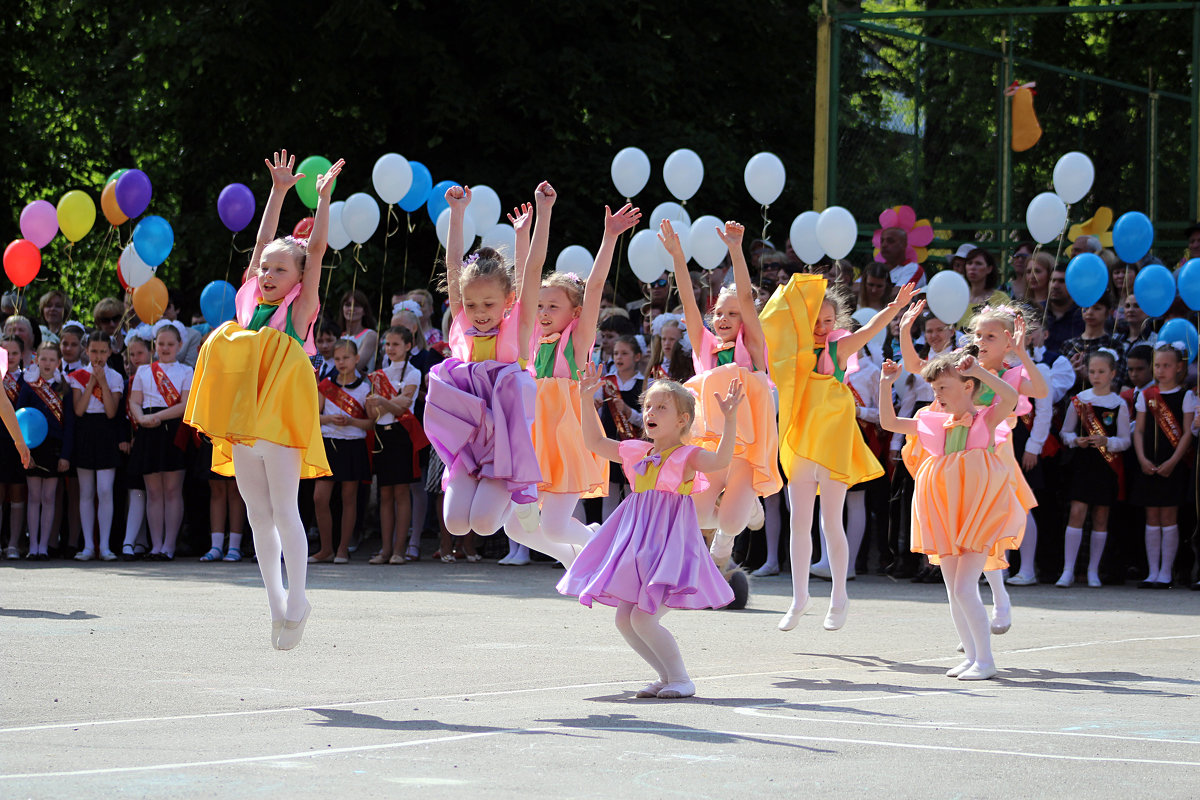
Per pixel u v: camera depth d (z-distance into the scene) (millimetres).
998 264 15211
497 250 7188
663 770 3824
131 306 14398
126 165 20500
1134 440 11352
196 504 13352
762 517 8211
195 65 16703
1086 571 12383
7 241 19781
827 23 15227
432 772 3770
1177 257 15641
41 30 19812
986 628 6238
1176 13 18016
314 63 17062
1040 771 3865
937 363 6766
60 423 12609
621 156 13180
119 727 4539
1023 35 16109
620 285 17547
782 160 19047
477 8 16953
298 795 3438
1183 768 3941
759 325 7703
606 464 7496
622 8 17656
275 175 6395
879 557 12656
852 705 5215
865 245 15195
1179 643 7547
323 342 13305
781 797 3480
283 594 5988
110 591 9484
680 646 7238
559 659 6504
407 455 12438
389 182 12773
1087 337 12023
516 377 6262
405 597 9438
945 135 15344
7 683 5477
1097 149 15656
